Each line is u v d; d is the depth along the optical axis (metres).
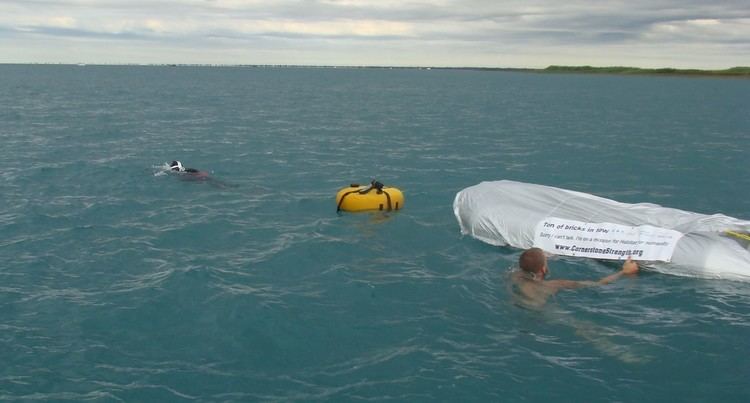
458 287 8.37
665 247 9.06
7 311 7.39
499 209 10.55
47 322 7.12
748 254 8.80
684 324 7.23
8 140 23.23
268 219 12.05
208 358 6.38
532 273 8.34
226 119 35.06
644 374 6.11
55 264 9.13
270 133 28.08
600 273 9.00
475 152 22.69
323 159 20.48
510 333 7.00
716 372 6.15
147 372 6.07
